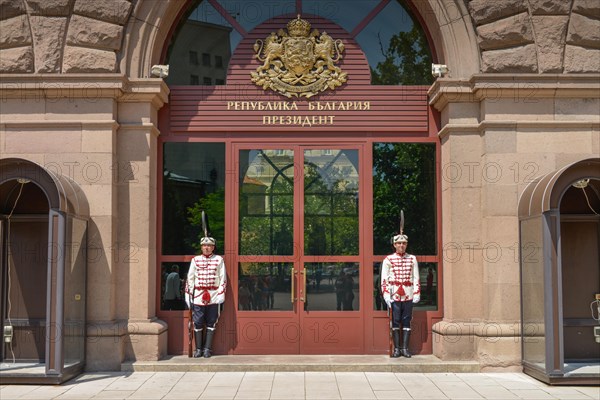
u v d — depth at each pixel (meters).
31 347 9.44
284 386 8.23
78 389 8.03
